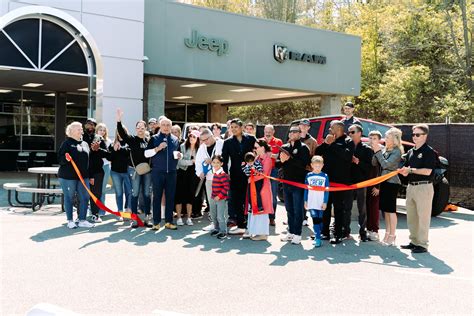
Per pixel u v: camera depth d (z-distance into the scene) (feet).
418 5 132.46
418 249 26.21
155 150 30.30
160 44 63.57
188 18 65.51
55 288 18.53
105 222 33.22
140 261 22.95
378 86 128.06
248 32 70.79
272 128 32.68
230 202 32.01
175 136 33.73
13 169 73.36
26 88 72.64
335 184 27.91
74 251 24.57
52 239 27.27
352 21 157.89
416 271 22.27
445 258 25.00
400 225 35.68
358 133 28.48
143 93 65.21
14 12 47.93
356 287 19.54
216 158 28.89
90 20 55.31
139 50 58.59
